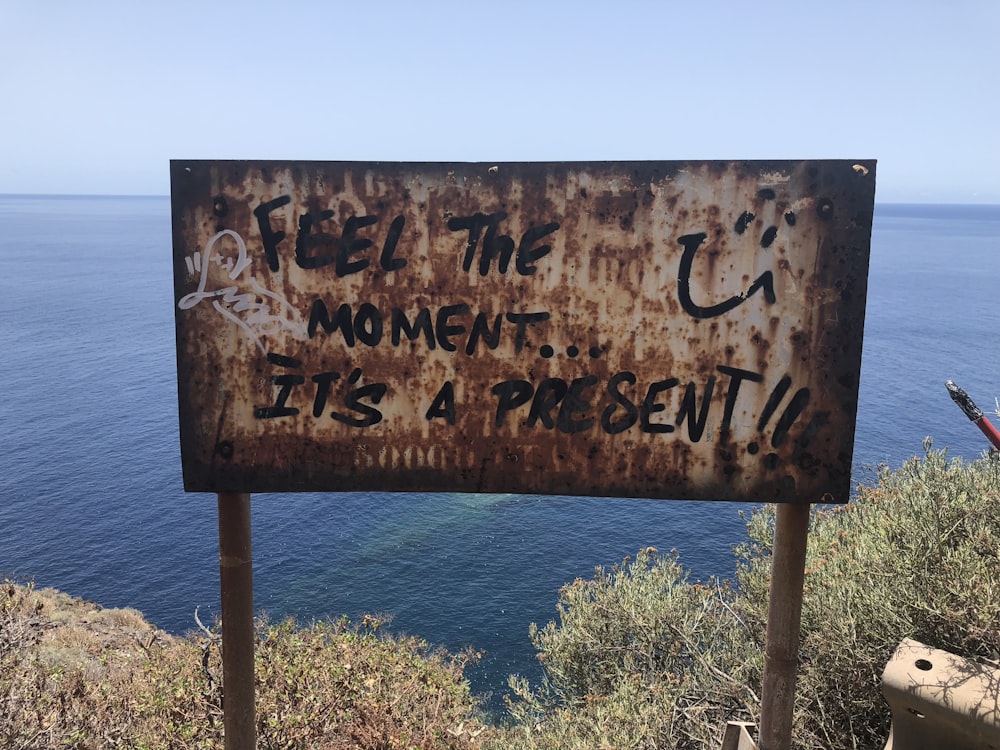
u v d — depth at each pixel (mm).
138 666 6285
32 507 33031
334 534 28281
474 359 2430
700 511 28047
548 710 7543
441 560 25547
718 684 5051
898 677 2982
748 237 2346
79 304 96500
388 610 22234
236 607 2547
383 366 2430
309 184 2365
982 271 136750
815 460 2398
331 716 4254
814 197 2318
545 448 2447
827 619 4426
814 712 4270
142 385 56000
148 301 99250
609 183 2359
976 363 57531
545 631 7797
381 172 2365
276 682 4410
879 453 34094
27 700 3744
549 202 2375
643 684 5605
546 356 2420
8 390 54188
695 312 2379
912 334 70750
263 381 2418
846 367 2357
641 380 2412
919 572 4211
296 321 2406
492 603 22297
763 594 5512
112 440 43094
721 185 2338
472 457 2457
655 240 2367
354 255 2393
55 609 18438
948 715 2795
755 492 2428
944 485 4777
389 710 4535
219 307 2393
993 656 3664
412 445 2455
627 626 6820
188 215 2359
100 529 30719
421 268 2398
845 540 5340
